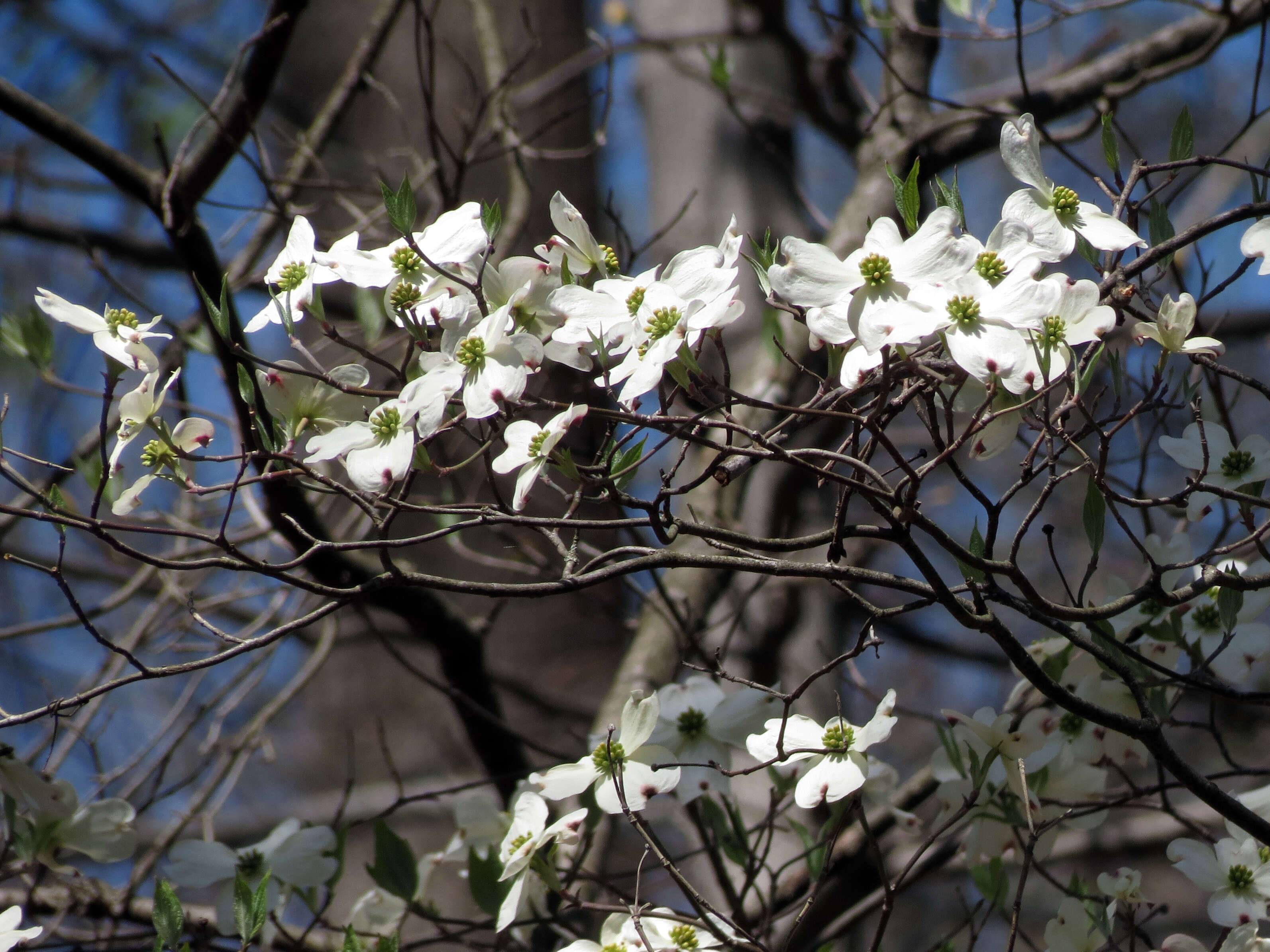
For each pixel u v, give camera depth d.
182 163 4.08
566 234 3.82
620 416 3.74
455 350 3.79
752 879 3.96
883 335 3.71
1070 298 3.75
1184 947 3.88
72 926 4.25
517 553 4.96
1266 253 3.79
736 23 6.21
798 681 5.44
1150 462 6.09
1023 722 3.96
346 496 3.76
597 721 4.28
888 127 5.05
